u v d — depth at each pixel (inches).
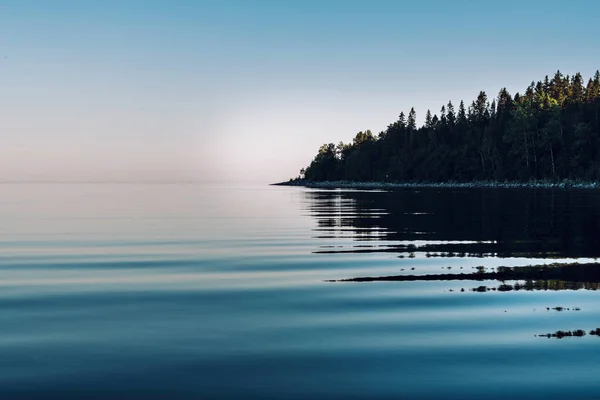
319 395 373.4
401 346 471.5
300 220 1910.7
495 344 475.2
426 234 1378.0
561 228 1481.3
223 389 382.0
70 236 1391.5
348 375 406.9
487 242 1196.5
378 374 408.8
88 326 533.6
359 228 1563.7
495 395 372.8
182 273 834.8
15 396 368.5
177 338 495.2
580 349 460.8
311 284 741.9
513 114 7504.9
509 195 4013.3
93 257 1012.5
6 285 742.5
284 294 678.5
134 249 1130.0
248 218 2036.2
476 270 844.6
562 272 821.9
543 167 7313.0
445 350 460.1
